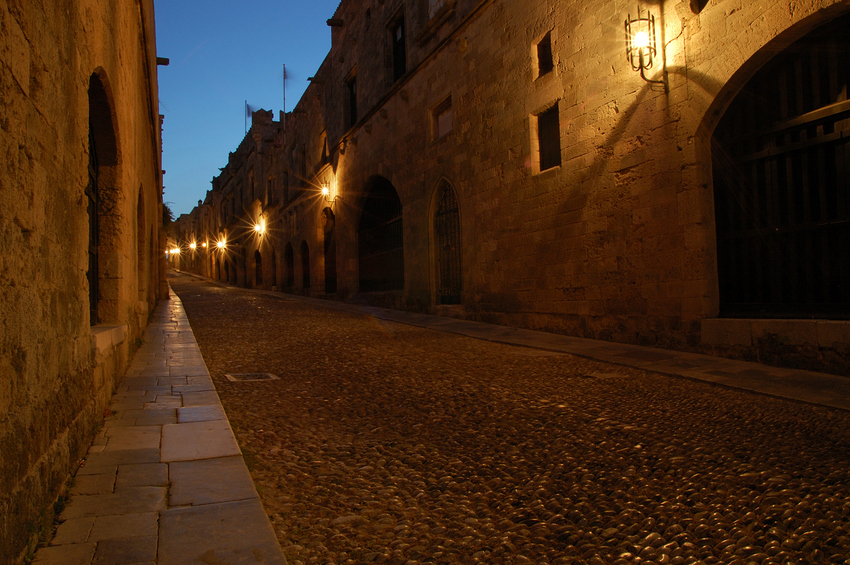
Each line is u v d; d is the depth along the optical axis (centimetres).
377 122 2009
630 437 441
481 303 1404
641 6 915
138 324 937
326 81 2642
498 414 523
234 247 4978
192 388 614
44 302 270
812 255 717
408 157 1780
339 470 380
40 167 264
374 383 673
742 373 672
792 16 679
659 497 327
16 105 228
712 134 832
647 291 917
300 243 3066
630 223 950
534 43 1202
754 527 283
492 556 263
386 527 294
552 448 420
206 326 1313
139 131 955
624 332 964
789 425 461
